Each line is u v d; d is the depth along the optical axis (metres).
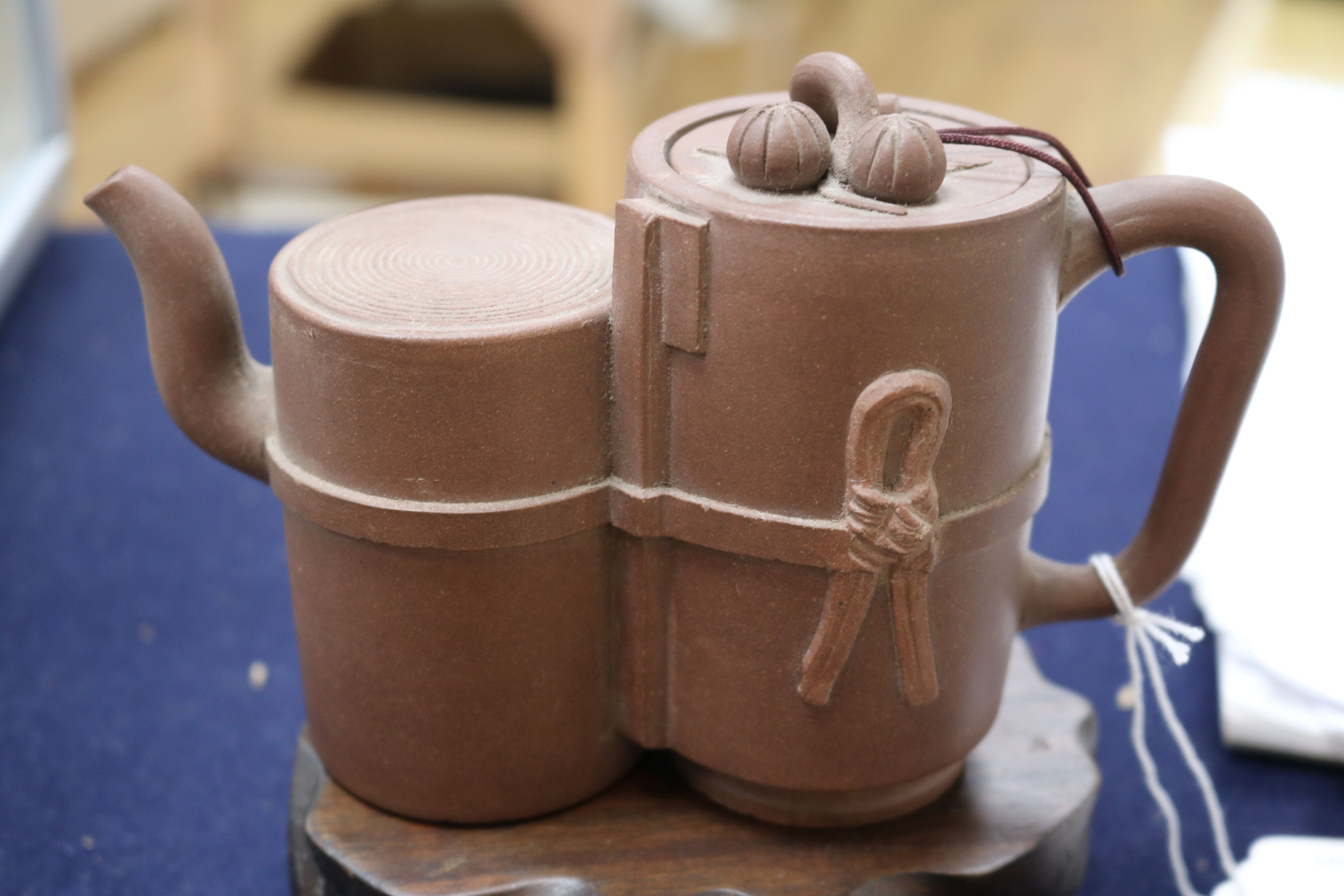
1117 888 0.78
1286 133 1.81
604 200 1.77
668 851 0.68
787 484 0.60
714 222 0.57
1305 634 0.88
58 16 1.43
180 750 0.86
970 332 0.58
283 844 0.80
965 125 0.67
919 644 0.63
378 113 1.89
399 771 0.68
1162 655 0.95
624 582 0.65
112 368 1.22
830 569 0.60
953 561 0.63
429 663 0.65
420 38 1.98
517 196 0.74
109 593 0.99
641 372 0.60
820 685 0.63
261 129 1.88
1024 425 0.63
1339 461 1.08
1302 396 1.15
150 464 1.12
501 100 1.99
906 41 2.01
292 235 1.38
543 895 0.66
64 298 1.31
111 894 0.76
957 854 0.68
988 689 0.68
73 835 0.80
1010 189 0.60
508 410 0.60
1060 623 0.82
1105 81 1.92
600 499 0.63
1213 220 0.62
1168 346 1.27
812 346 0.57
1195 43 1.97
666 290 0.59
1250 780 0.85
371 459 0.61
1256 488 1.05
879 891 0.66
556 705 0.67
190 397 0.67
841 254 0.56
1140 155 1.81
